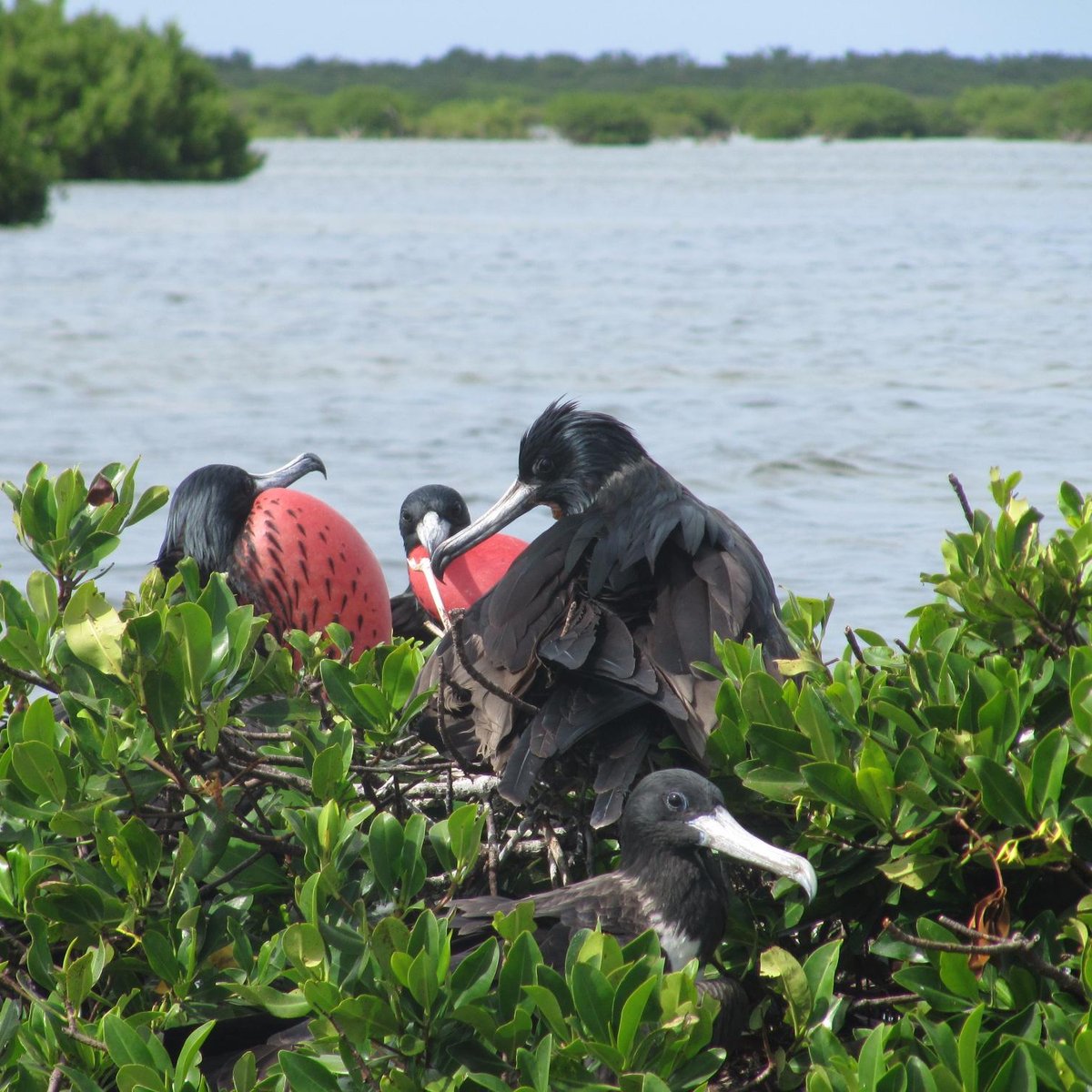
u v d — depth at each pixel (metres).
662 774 9.58
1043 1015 8.11
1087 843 8.86
